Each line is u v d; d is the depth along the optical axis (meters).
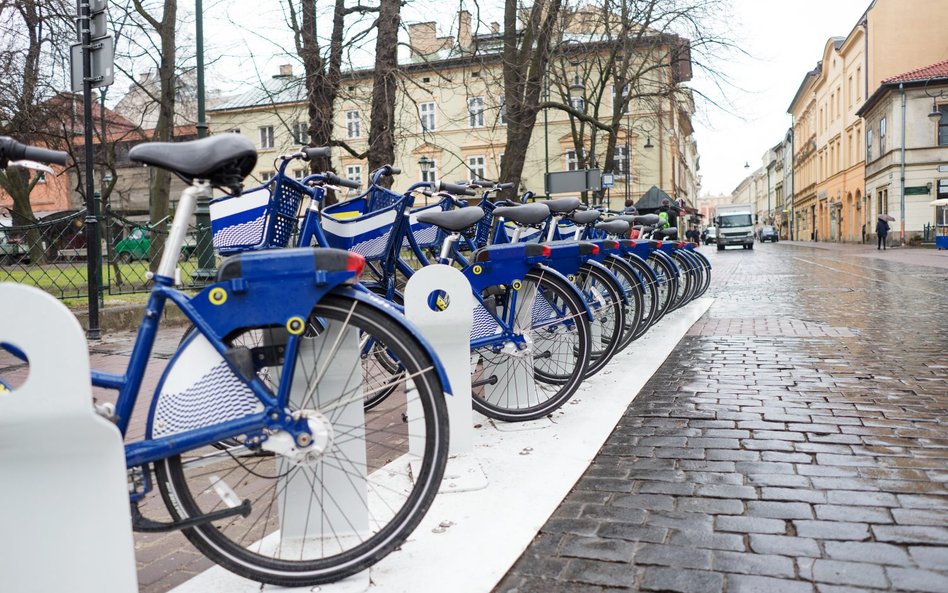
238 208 3.95
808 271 19.83
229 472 2.48
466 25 13.62
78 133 18.28
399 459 3.41
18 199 20.73
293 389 2.33
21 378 2.04
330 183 4.10
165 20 17.88
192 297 2.21
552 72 20.09
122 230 11.39
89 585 1.88
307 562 2.34
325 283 2.23
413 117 14.94
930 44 41.97
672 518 2.87
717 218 50.75
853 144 49.03
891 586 2.29
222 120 36.22
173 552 2.79
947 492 3.05
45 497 1.85
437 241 5.09
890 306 10.20
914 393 4.82
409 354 2.34
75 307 9.64
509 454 3.71
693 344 7.28
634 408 4.69
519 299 4.26
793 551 2.54
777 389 5.08
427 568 2.49
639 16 19.45
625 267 6.15
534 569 2.49
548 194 14.06
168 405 2.19
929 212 37.12
